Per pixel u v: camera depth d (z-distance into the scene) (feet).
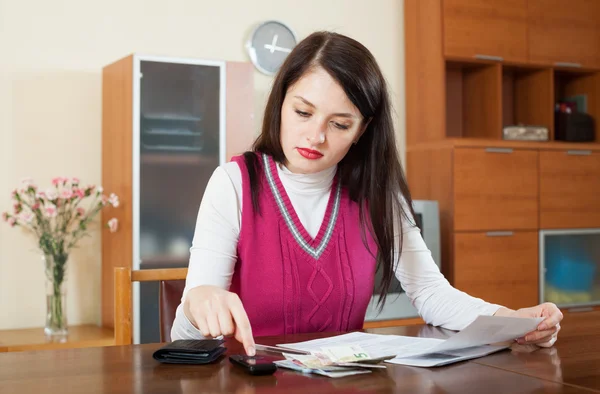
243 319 3.51
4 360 3.67
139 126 10.21
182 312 4.11
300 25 12.76
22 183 9.99
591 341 4.33
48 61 10.96
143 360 3.67
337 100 4.33
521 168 12.74
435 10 12.75
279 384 3.19
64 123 11.06
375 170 4.97
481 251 12.39
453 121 13.96
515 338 4.15
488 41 12.96
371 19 13.35
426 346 4.04
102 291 11.09
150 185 10.32
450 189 12.28
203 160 10.69
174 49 11.78
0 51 10.69
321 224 4.97
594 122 14.30
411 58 13.41
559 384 3.24
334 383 3.22
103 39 11.30
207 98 10.71
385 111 4.83
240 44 12.25
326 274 4.88
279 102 4.72
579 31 13.83
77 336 9.98
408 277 5.16
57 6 11.00
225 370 3.45
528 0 13.30
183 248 10.54
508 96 14.49
